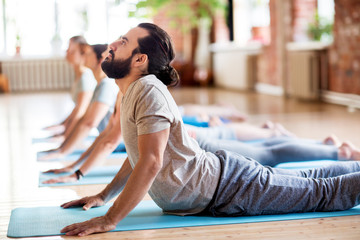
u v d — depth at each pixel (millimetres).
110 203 2561
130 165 2439
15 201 2711
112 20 11781
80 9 11867
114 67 2119
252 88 10656
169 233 2084
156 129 2006
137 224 2193
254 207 2246
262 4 10195
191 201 2223
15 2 11844
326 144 3471
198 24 12398
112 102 3494
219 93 10336
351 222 2188
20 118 6895
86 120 3625
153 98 2023
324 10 8219
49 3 11930
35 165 3709
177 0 12094
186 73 12578
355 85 6980
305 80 8109
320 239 2004
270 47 9617
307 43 8383
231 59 11359
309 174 2389
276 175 2270
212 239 2012
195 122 4430
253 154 3025
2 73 11969
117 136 2986
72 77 12258
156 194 2217
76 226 2107
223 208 2236
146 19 11836
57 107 8258
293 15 8680
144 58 2107
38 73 12141
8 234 2098
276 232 2082
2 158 4039
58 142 4762
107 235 2064
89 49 3381
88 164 3072
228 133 3744
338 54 7383
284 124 5609
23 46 12078
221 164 2217
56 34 12109
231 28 11875
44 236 2076
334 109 6852
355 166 2453
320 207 2312
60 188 2951
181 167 2143
